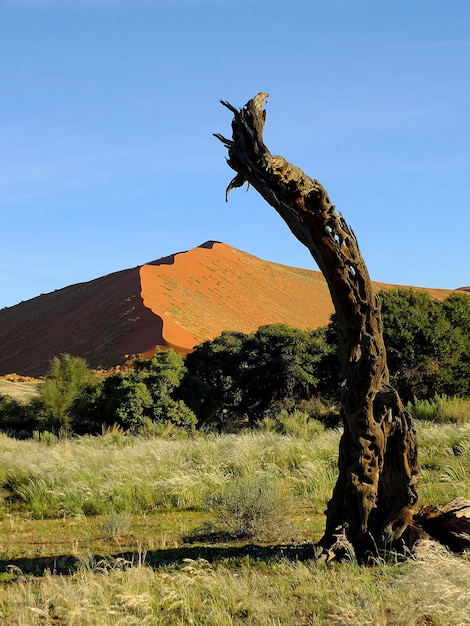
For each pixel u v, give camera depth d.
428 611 5.07
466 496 9.53
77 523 10.23
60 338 82.00
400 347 30.53
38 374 71.31
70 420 28.03
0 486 12.55
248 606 5.58
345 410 6.83
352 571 6.39
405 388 31.08
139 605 5.50
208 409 31.72
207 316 82.38
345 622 5.03
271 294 111.19
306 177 6.29
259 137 6.28
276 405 36.50
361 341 6.61
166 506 10.99
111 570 6.64
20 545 8.90
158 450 14.20
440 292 160.38
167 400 29.00
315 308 116.94
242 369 37.94
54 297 108.44
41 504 11.34
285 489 11.17
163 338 63.62
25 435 26.70
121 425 27.52
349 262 6.44
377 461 6.79
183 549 8.09
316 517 9.55
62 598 5.80
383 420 6.78
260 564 7.09
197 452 14.16
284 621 5.29
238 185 6.81
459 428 14.28
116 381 29.05
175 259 99.31
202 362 40.97
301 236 6.55
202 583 6.30
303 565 6.76
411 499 6.70
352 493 6.91
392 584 5.83
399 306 31.78
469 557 6.55
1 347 94.44
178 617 5.48
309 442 14.62
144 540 8.79
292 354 37.22
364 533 6.88
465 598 5.13
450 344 30.97
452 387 30.55
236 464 12.81
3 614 5.56
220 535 8.76
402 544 6.80
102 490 11.41
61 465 12.96
